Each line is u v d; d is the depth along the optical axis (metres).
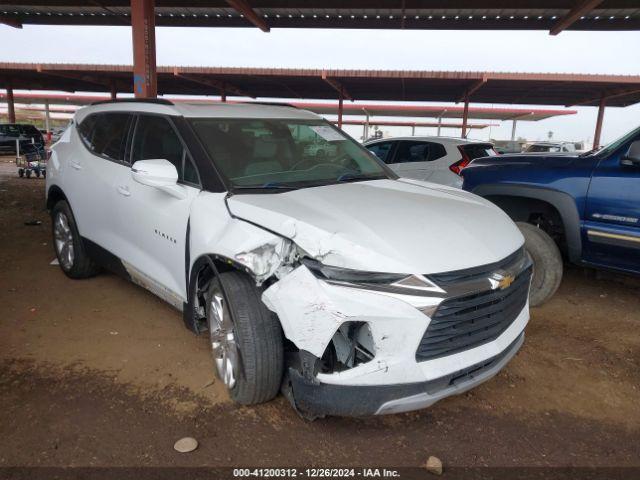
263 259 2.75
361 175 3.96
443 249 2.67
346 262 2.52
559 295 5.25
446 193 3.73
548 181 4.58
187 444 2.75
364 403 2.54
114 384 3.35
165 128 3.84
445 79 18.36
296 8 11.16
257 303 2.87
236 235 2.92
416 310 2.46
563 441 2.92
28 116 72.12
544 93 22.30
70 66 20.95
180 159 3.63
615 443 2.92
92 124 4.88
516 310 3.09
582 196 4.37
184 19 12.34
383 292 2.47
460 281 2.58
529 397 3.37
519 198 5.01
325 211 2.91
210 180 3.34
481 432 2.98
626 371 3.74
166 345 3.91
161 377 3.45
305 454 2.73
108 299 4.79
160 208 3.63
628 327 4.49
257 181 3.42
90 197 4.54
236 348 2.93
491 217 3.28
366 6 10.85
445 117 38.34
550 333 4.34
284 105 4.55
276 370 2.90
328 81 19.28
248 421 2.99
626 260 4.23
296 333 2.57
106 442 2.77
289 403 3.17
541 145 21.50
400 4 10.68
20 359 3.64
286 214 2.83
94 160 4.59
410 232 2.76
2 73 23.62
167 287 3.64
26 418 2.96
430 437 2.92
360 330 2.61
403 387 2.52
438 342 2.57
